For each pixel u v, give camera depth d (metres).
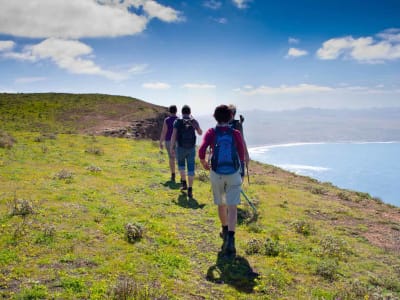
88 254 5.91
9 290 4.58
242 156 6.54
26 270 5.16
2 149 16.94
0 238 6.21
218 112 6.42
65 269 5.30
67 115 51.88
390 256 7.48
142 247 6.42
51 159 15.34
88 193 9.94
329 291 5.49
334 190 15.93
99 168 13.59
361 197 15.10
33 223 7.06
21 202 7.84
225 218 6.98
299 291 5.40
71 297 4.53
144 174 13.80
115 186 11.23
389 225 10.12
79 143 22.78
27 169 12.62
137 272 5.45
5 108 51.50
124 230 7.14
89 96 72.44
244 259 6.41
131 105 67.12
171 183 12.49
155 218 8.32
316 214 10.53
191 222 8.30
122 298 4.52
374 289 5.64
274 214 9.84
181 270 5.72
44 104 58.56
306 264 6.50
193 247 6.76
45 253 5.80
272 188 13.77
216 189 6.58
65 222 7.32
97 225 7.33
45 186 10.23
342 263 6.77
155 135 52.31
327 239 7.76
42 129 37.56
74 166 14.20
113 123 48.22
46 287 4.73
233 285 5.40
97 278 5.11
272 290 5.35
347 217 10.59
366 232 9.22
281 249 6.93
